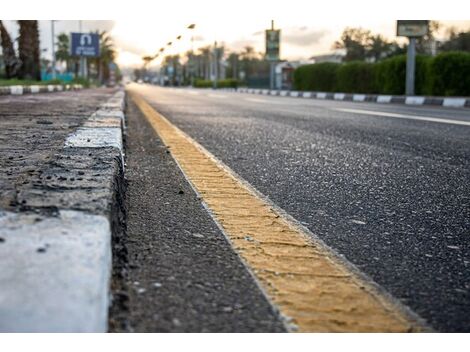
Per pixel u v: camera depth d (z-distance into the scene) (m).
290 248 2.25
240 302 1.63
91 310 1.13
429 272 2.05
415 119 10.45
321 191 3.60
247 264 2.00
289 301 1.65
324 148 5.91
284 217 2.83
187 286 1.74
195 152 5.45
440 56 21.98
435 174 4.32
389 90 26.11
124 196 3.12
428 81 22.92
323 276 1.91
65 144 3.54
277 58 43.31
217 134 7.46
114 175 2.46
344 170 4.47
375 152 5.60
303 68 37.25
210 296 1.66
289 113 12.85
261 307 1.59
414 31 21.78
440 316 1.63
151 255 2.08
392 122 9.70
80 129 4.64
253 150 5.72
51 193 2.00
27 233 1.48
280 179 4.02
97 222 1.61
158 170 4.27
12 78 27.84
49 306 1.11
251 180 3.96
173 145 6.01
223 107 16.23
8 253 1.33
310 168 4.55
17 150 3.36
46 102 11.43
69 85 30.12
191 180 3.85
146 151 5.45
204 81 92.31
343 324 1.51
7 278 1.20
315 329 1.46
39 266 1.27
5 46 27.41
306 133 7.66
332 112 13.26
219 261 2.03
